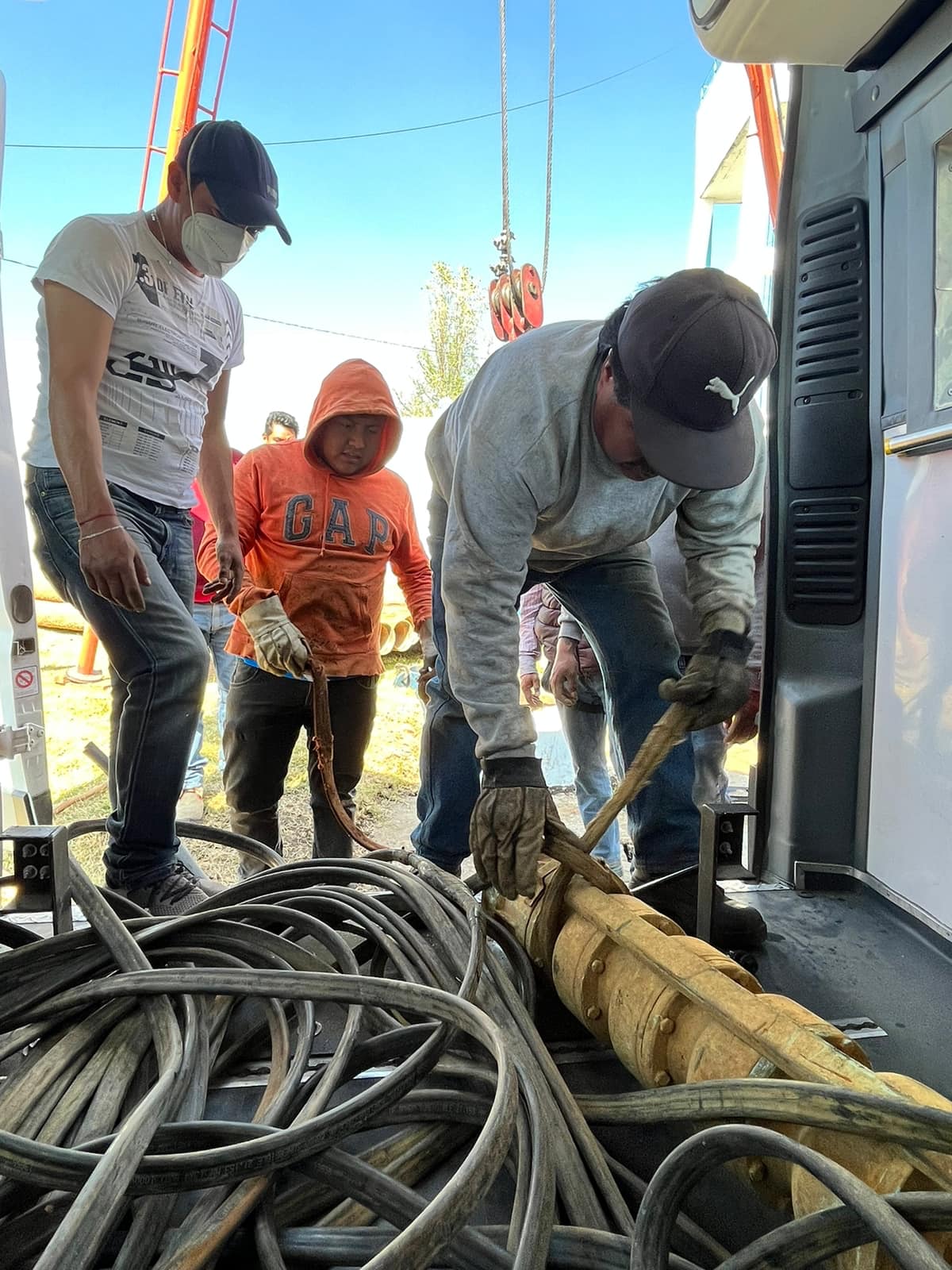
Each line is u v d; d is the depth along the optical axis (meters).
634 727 1.79
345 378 2.31
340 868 1.48
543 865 1.36
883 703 1.77
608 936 1.12
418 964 1.20
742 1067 0.88
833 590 1.86
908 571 1.68
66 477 1.62
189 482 1.97
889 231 1.69
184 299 1.87
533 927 1.26
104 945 1.25
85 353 1.63
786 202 1.90
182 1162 0.76
